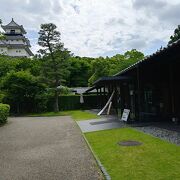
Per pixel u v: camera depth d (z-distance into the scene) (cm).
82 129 1228
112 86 2166
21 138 1080
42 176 547
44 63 2744
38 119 2047
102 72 3694
